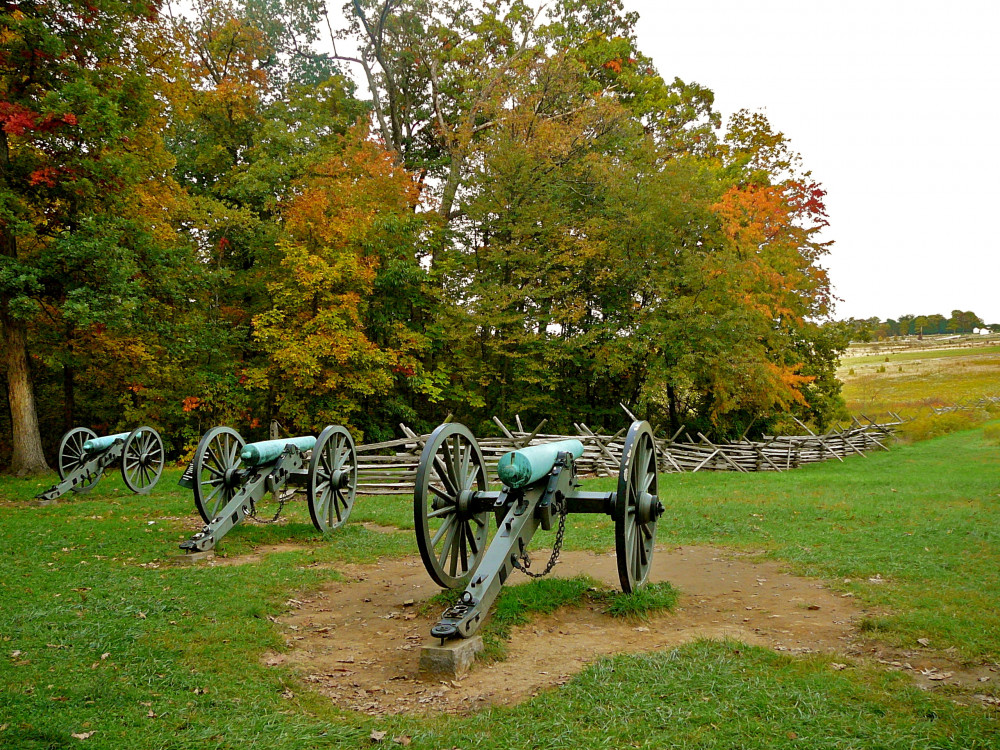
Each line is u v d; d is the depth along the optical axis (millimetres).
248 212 21719
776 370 21453
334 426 9523
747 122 30031
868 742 3453
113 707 3967
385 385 21172
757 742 3461
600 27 30516
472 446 6445
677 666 4477
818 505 11211
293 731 3691
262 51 27562
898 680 4258
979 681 4270
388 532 9820
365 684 4449
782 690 4082
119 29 17906
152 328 18531
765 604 6156
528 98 24844
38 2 16109
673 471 17594
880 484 14070
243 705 4047
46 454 22719
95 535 9078
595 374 23734
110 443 13266
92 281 16203
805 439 22016
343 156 24359
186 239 22531
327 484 9562
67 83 15461
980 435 26188
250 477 8883
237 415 20875
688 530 9492
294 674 4578
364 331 22594
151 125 18734
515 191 23594
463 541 6324
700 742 3477
